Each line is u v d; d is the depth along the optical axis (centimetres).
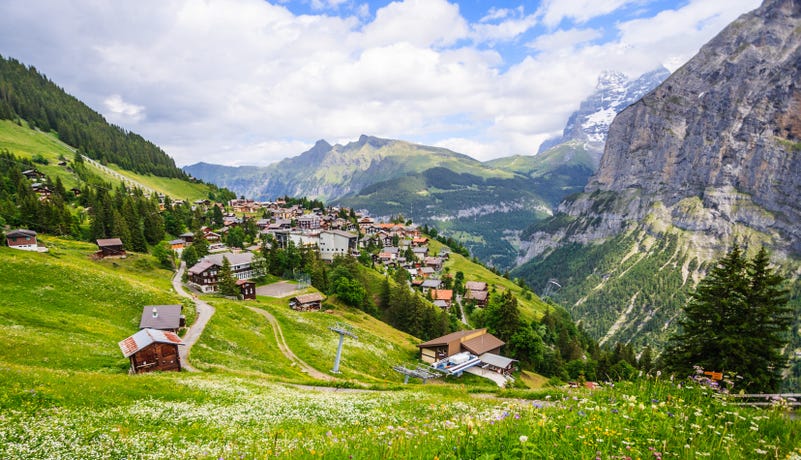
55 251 11600
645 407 1173
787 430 1023
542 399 2953
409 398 3362
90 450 1564
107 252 12762
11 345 4266
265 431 2047
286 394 3384
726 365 3325
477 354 8994
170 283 11994
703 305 3722
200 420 2278
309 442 1415
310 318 9688
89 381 2888
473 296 18100
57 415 1978
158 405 2539
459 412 2462
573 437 943
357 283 13238
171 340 4834
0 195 15662
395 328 12838
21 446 1512
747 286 3528
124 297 7381
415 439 1062
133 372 4400
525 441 852
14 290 6284
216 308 8562
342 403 2938
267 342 7550
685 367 3562
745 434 996
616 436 948
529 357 10894
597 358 14588
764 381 3181
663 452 849
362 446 1049
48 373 2903
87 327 5812
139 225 15188
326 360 7238
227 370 5369
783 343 3347
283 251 15400
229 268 11644
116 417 2142
